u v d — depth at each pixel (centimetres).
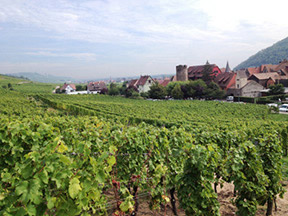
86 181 332
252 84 5875
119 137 556
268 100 4753
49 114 2405
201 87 5806
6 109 2439
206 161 443
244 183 520
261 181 529
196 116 2631
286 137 1216
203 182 443
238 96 5491
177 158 604
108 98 6731
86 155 379
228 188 745
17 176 315
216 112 3184
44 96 6281
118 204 429
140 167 559
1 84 12662
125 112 2886
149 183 531
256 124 1617
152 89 6425
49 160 305
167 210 598
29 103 3675
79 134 734
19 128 461
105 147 550
